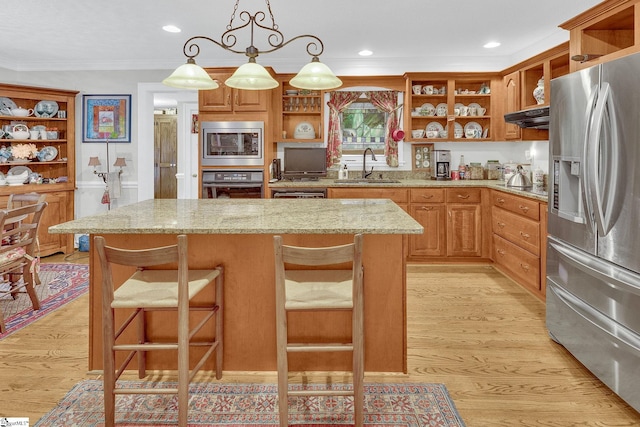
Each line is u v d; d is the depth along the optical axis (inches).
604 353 79.3
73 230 75.5
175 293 71.1
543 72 164.6
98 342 87.6
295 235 85.6
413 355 96.3
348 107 205.0
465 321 116.9
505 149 202.5
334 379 85.4
